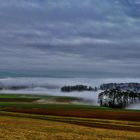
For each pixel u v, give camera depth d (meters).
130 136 45.44
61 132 45.47
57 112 115.06
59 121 74.31
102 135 44.59
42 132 43.09
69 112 115.81
